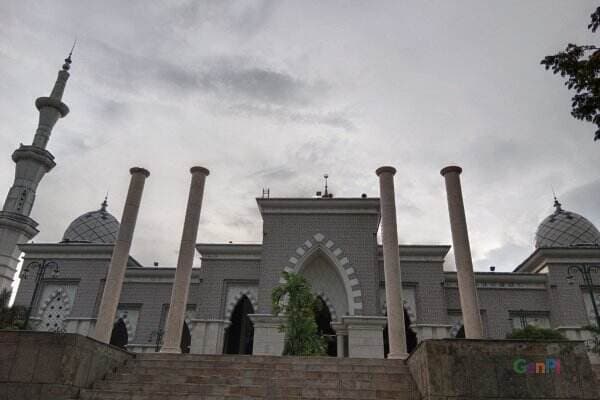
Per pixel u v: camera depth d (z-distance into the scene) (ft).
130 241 53.57
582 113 33.45
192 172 59.41
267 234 70.79
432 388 30.04
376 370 37.09
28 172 118.11
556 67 33.53
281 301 64.80
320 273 73.00
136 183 56.34
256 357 39.88
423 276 77.41
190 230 55.52
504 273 81.82
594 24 32.09
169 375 36.37
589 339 70.03
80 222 103.45
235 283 80.28
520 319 79.05
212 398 31.53
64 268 86.43
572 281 79.10
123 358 39.70
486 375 30.27
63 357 32.24
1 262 108.06
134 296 85.51
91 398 32.17
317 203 71.72
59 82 129.39
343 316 64.49
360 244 69.21
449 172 54.29
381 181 56.54
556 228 99.35
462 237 50.62
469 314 47.16
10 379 31.73
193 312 83.71
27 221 113.50
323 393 32.71
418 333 73.36
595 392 29.89
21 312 74.23
